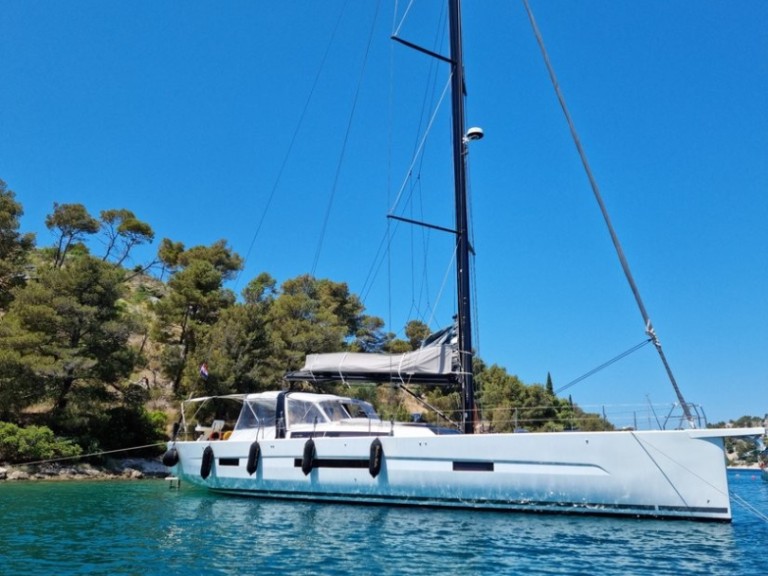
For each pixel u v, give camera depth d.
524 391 45.69
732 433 9.84
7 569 7.53
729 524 9.81
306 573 7.32
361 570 7.44
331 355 13.94
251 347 33.19
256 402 15.20
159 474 27.30
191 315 39.25
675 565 7.53
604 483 10.40
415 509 11.71
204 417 31.12
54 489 18.98
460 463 11.34
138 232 55.12
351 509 12.05
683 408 10.55
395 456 11.91
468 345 13.02
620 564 7.59
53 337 27.09
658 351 10.78
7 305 33.47
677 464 10.07
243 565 7.73
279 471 13.44
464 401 12.83
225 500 14.26
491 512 11.10
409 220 13.79
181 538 9.58
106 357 28.11
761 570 7.28
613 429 12.26
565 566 7.53
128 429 29.69
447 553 8.27
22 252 35.62
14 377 24.64
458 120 13.81
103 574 7.29
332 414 14.28
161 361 35.09
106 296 29.34
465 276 13.27
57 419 26.52
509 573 7.26
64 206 44.50
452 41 14.21
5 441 23.61
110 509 13.25
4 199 34.69
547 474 10.70
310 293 47.00
